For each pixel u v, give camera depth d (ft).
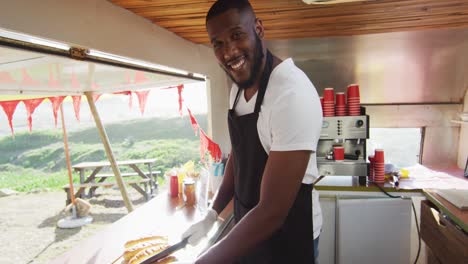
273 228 2.51
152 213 5.37
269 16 4.74
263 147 2.91
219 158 6.77
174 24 4.81
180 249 3.85
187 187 5.72
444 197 5.45
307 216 3.00
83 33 3.21
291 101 2.44
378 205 6.33
